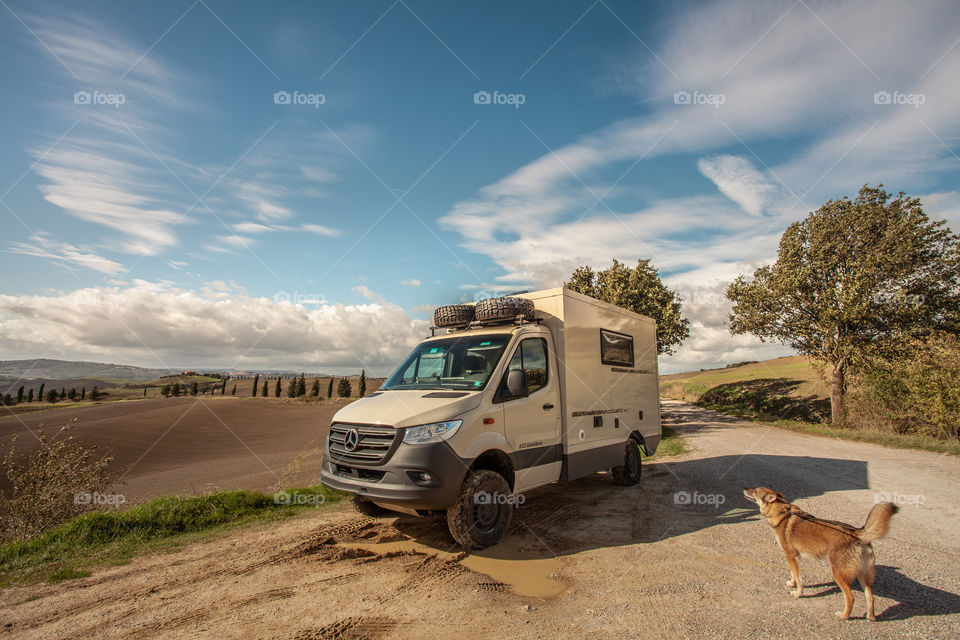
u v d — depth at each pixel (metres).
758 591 4.11
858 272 23.34
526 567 4.83
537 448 6.29
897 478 9.09
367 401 6.00
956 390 14.64
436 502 4.91
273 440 27.59
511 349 6.17
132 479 15.99
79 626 3.69
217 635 3.49
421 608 3.90
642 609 3.80
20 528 6.98
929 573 4.40
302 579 4.59
